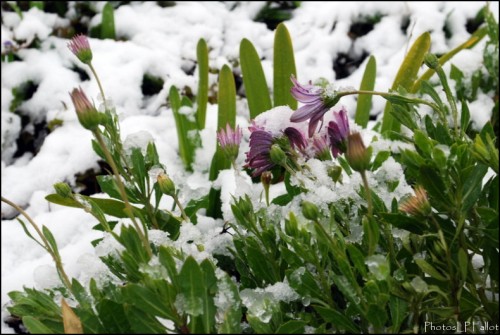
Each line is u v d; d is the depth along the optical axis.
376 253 1.16
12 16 1.98
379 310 1.05
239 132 1.19
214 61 1.84
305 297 1.10
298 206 1.18
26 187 1.60
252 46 1.46
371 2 2.00
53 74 1.82
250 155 1.19
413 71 1.45
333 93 1.16
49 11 2.04
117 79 1.76
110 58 1.83
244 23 2.00
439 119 1.21
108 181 1.23
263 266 1.15
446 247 1.07
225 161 1.50
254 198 1.20
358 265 1.07
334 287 1.15
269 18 2.07
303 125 1.20
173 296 1.06
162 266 1.05
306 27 1.98
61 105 1.77
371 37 1.94
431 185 1.08
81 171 1.58
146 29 1.96
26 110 1.80
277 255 1.16
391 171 1.18
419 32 1.90
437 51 1.86
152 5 2.07
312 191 1.15
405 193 1.19
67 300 1.14
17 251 1.49
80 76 1.85
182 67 1.87
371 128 1.65
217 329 1.12
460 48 1.50
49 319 1.12
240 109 1.74
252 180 1.45
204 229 1.41
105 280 1.13
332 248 1.07
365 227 1.07
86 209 1.17
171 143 1.64
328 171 1.16
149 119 1.68
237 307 1.06
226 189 1.44
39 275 1.18
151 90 1.85
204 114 1.57
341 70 1.92
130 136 1.23
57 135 1.68
